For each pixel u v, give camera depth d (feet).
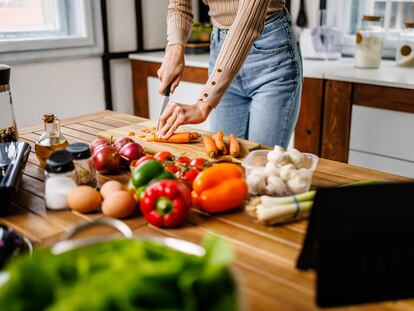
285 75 5.72
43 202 3.62
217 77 4.63
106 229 3.14
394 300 2.37
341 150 7.65
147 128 5.63
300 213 3.19
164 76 5.53
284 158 3.66
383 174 4.10
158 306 1.68
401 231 2.40
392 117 6.93
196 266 1.87
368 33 7.88
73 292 1.64
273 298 2.37
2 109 4.75
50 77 8.99
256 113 5.96
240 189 3.36
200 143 5.06
